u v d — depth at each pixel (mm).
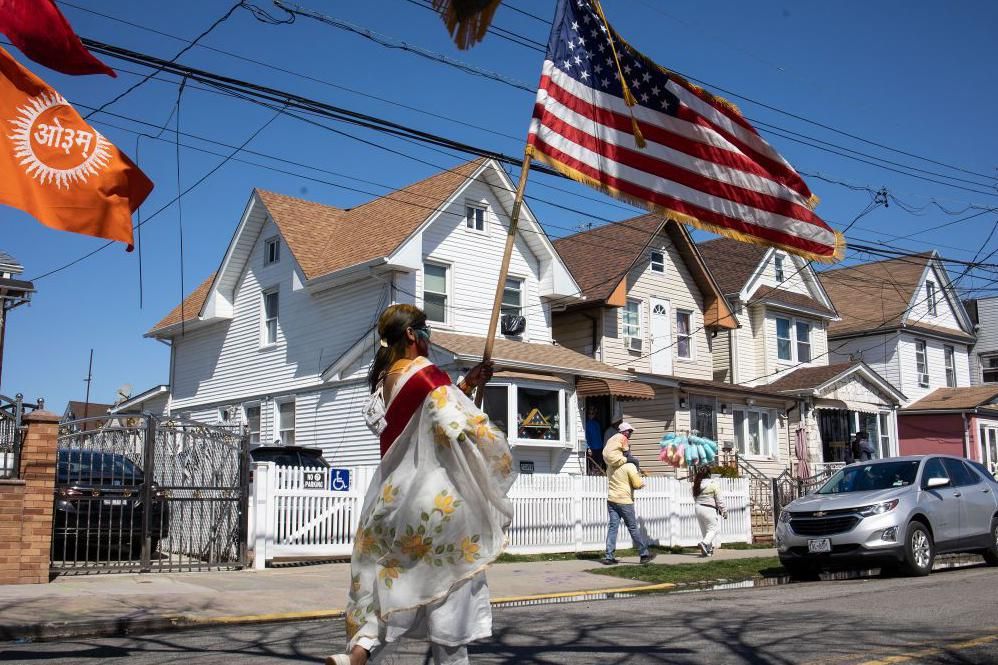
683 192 8039
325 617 9688
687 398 25844
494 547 3744
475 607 3713
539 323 24016
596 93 7770
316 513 13883
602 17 7930
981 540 14094
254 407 25438
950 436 35531
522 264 23938
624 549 17047
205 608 9516
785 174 8719
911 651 6688
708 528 16531
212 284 26484
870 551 12586
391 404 3799
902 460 14164
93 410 46406
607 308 25438
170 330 28266
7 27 7527
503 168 22938
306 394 23547
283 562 13523
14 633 8055
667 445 19719
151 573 12172
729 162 8375
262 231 25859
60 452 12242
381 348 3979
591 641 7410
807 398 29781
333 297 23109
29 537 10867
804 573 13852
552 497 16078
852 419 32031
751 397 27969
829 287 40375
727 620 8492
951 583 11680
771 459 28547
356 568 3768
